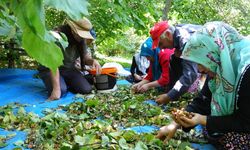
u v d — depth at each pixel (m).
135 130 3.15
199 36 2.43
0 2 0.75
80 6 0.73
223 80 2.49
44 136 2.82
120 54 11.23
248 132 2.48
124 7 5.82
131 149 2.48
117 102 4.13
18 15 0.73
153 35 3.94
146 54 4.73
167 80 4.51
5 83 5.07
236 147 2.50
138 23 6.24
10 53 6.38
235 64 2.47
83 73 5.26
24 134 2.92
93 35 5.22
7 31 1.54
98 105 3.78
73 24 4.73
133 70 5.69
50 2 0.71
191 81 3.83
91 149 2.43
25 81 5.29
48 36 0.75
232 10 9.45
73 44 4.85
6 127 3.08
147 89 4.59
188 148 2.61
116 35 7.75
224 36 2.44
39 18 0.72
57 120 3.21
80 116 3.43
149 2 7.11
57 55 0.76
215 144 2.84
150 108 3.78
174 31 3.84
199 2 8.48
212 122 2.50
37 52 0.76
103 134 2.79
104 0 5.80
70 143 2.60
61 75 4.81
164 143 2.71
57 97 4.38
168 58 4.43
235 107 2.50
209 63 2.46
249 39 2.55
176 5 8.19
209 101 2.96
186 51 2.49
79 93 4.74
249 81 2.37
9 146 2.66
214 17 8.62
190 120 2.52
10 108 3.72
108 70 4.84
